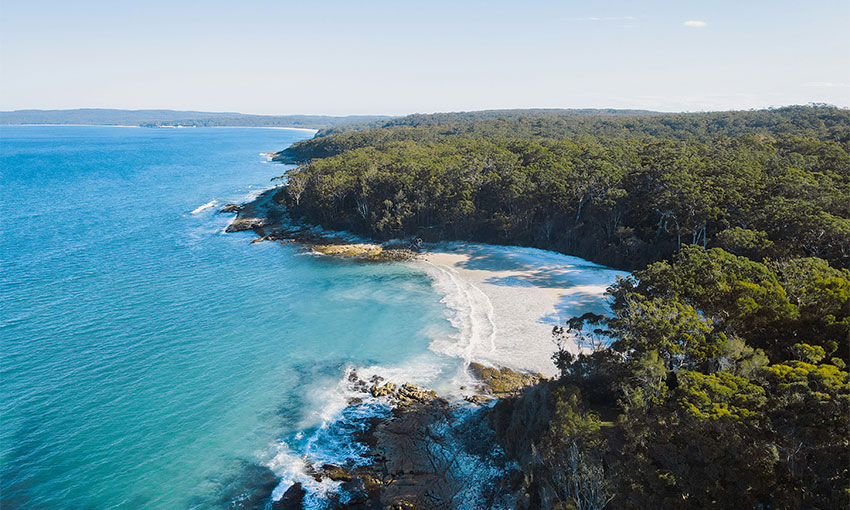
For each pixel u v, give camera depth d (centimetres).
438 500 3281
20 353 5056
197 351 5194
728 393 2622
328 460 3703
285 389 4562
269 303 6469
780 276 4581
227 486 3450
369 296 6725
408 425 4059
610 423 3281
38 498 3316
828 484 2095
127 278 7319
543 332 5581
